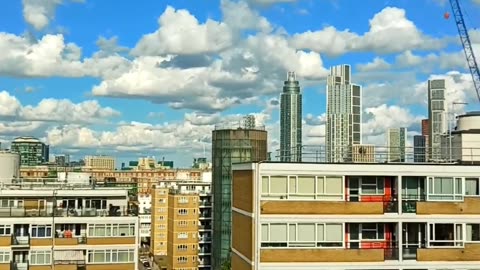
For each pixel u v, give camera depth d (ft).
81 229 192.95
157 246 538.88
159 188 541.34
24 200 196.44
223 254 431.84
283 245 108.88
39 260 186.09
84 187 213.66
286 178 110.42
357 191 114.52
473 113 140.26
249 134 444.55
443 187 114.73
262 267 107.14
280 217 108.88
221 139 446.19
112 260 192.13
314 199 110.93
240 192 121.29
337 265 108.68
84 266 188.75
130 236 194.70
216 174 447.42
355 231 113.50
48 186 213.05
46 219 189.26
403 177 115.14
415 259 111.65
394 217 111.65
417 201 112.78
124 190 207.00
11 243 182.80
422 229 114.83
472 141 133.08
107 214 197.26
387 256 111.24
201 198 463.42
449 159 127.75
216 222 440.86
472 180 115.34
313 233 109.81
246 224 114.42
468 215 113.19
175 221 456.04
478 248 112.37
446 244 113.39
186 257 455.63
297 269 107.65
